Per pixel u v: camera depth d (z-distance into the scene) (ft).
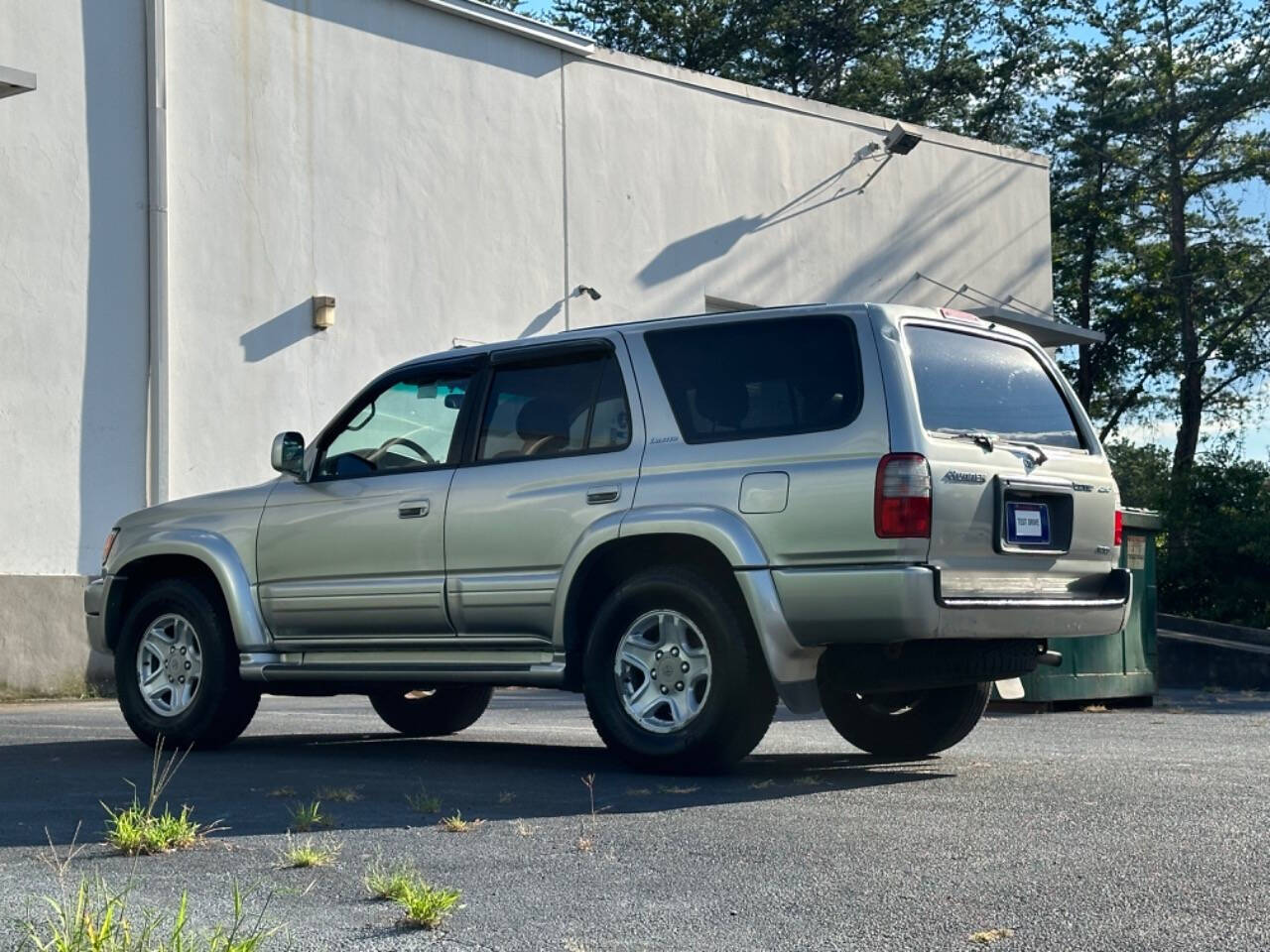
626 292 64.69
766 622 21.40
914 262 77.05
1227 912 13.29
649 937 12.59
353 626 25.96
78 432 47.62
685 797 20.43
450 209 58.59
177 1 50.96
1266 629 66.54
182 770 24.39
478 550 24.39
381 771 24.04
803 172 72.23
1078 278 140.26
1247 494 71.97
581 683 23.86
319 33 54.90
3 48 46.62
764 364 22.48
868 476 20.92
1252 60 127.75
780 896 14.06
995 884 14.53
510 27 60.44
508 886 14.66
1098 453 24.40
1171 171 132.46
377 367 55.98
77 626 46.65
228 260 51.93
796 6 136.36
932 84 142.10
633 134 65.36
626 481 23.03
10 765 25.32
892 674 21.94
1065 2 135.54
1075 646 38.60
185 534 27.78
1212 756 25.95
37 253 46.98
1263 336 131.64
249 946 11.34
